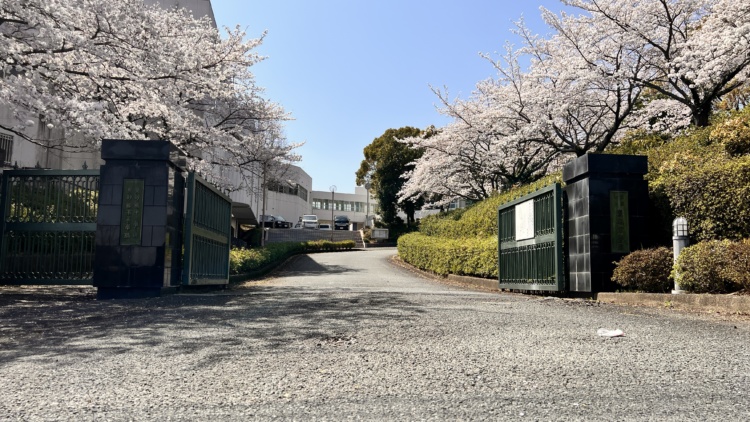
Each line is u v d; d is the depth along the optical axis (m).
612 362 3.76
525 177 23.39
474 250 15.72
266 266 20.83
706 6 15.84
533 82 19.27
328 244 41.22
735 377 3.31
